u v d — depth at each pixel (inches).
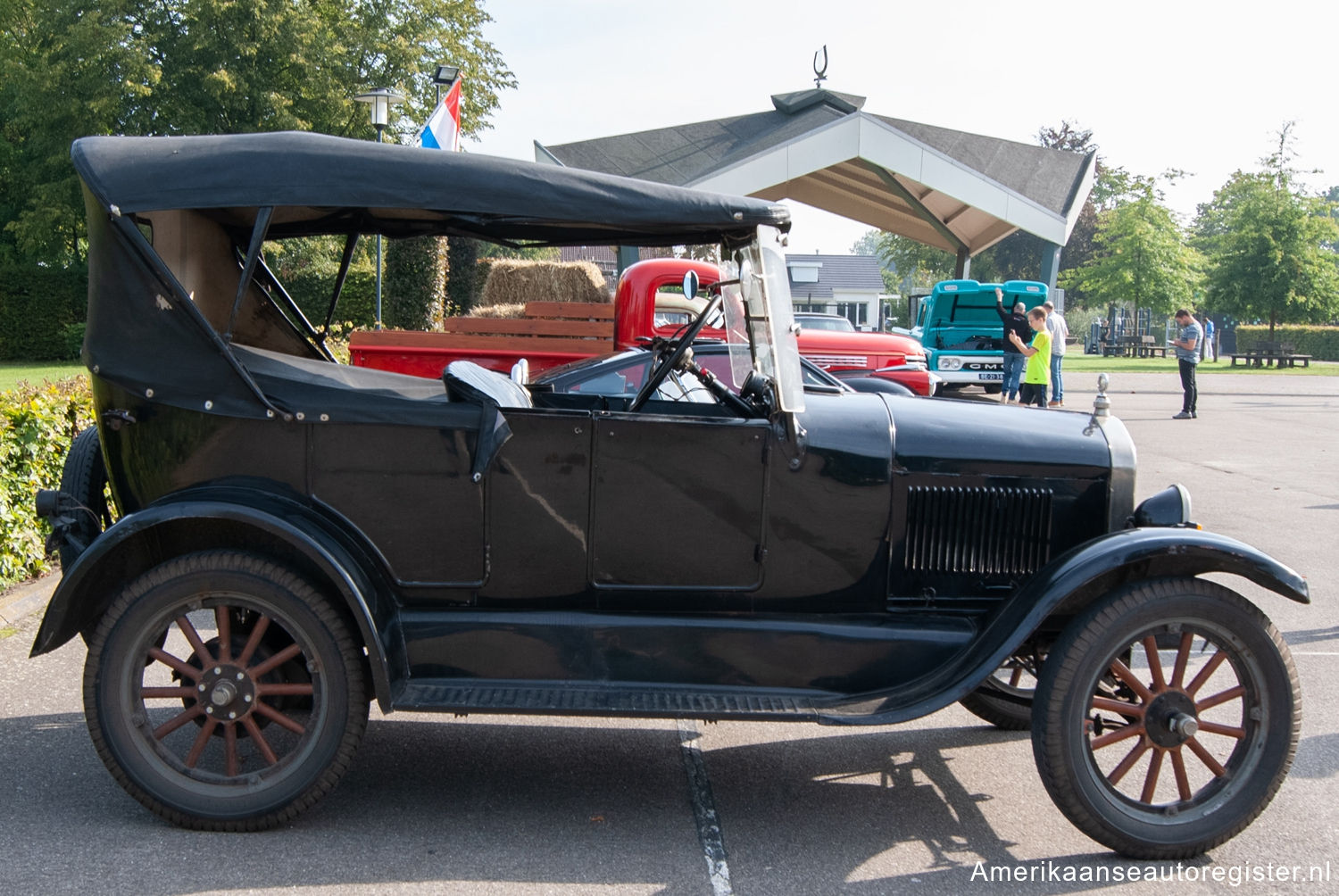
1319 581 267.7
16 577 229.5
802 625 133.3
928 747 162.1
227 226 149.4
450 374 130.1
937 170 733.9
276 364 132.6
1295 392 877.2
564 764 151.2
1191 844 123.2
